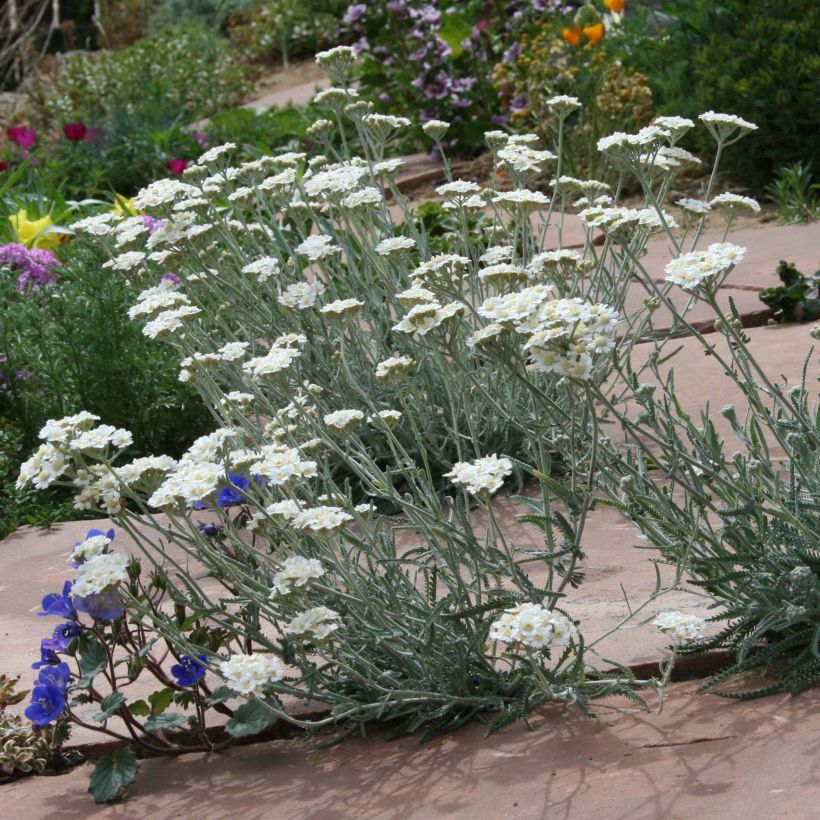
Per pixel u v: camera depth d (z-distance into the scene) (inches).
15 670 120.8
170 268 144.3
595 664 103.6
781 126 325.1
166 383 187.9
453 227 252.8
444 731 98.0
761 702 95.0
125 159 452.1
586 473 106.3
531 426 135.6
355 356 155.8
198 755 101.4
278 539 105.0
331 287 154.0
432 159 408.2
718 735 90.7
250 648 102.3
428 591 101.0
